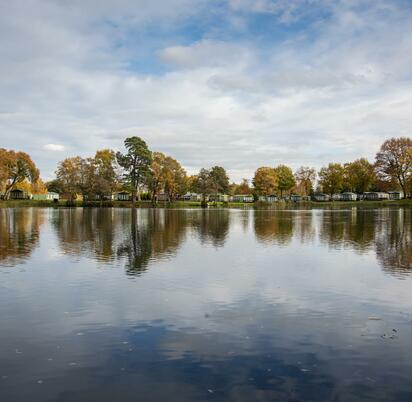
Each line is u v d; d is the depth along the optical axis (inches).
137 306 518.0
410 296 568.7
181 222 2066.9
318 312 494.0
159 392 301.0
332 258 893.2
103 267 780.0
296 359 358.0
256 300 547.2
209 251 999.0
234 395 296.5
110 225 1836.9
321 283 646.5
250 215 2938.0
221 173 6899.6
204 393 299.4
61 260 858.1
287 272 735.1
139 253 960.9
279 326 442.9
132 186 4955.7
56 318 470.9
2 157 5009.8
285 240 1244.5
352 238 1298.0
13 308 510.0
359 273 727.7
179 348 381.4
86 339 405.1
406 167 4938.5
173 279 674.2
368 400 291.3
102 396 295.7
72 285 631.8
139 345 389.4
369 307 516.1
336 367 342.3
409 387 309.4
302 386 310.0
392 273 727.7
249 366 343.9
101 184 4817.9
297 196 7219.5
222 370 336.5
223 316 478.0
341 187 6323.8
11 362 353.1
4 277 689.0
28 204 4936.0
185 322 456.1
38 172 5580.7
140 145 4955.7
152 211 3617.1
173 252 979.9
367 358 360.5
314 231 1558.8
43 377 325.1
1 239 1243.2
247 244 1142.3
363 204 4985.2
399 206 4707.2
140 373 331.3
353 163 6299.2
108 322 456.8
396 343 394.6
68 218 2396.7
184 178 5610.2
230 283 645.9
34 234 1400.1
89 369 338.3
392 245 1116.5
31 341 400.8
